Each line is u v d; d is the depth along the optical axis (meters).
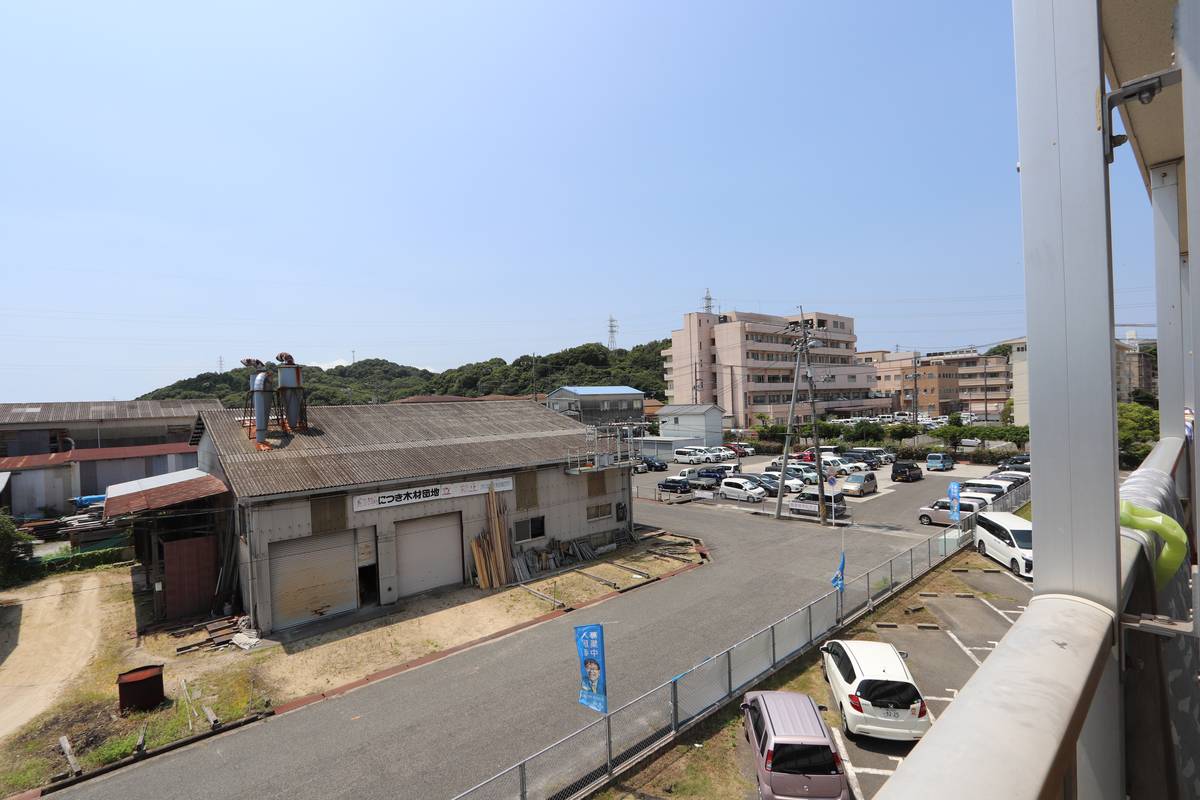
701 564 21.88
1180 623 1.67
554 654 14.43
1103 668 1.62
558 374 90.50
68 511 32.00
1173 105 3.09
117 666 14.23
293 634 15.85
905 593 17.69
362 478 17.77
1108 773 1.76
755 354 73.69
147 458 35.06
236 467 17.33
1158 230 4.23
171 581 17.27
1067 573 1.90
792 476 39.62
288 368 20.94
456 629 16.20
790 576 19.92
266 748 10.88
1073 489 1.87
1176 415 4.30
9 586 20.52
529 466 21.42
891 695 10.30
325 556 17.02
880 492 36.09
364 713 11.97
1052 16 1.90
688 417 60.84
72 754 10.74
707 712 11.19
